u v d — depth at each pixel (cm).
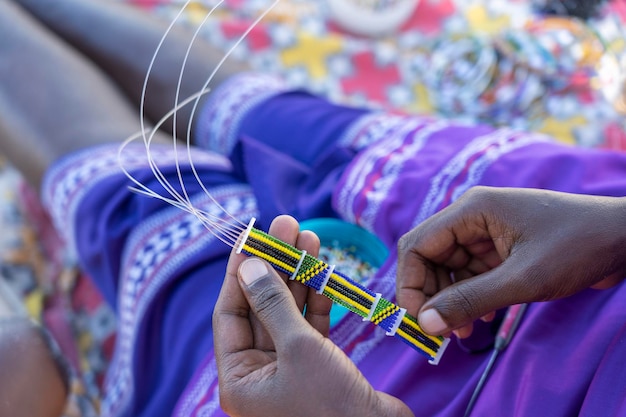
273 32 172
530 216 66
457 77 163
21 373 83
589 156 85
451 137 96
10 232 149
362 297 68
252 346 65
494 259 74
